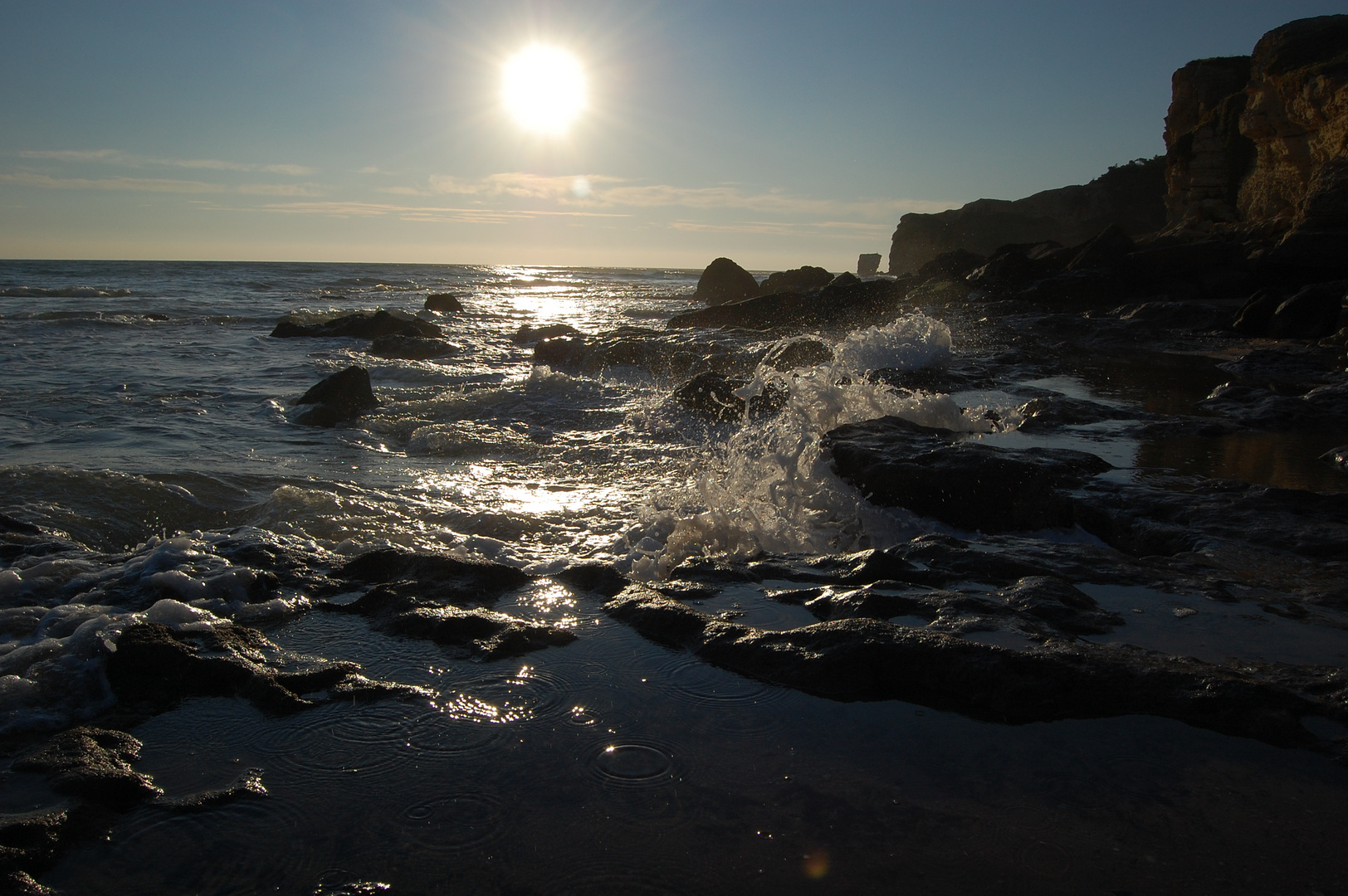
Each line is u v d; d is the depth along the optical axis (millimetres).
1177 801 2016
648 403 8875
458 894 1720
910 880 1744
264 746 2297
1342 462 6023
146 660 2691
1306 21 23406
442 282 55312
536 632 2994
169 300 28562
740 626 2982
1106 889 1710
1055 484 4926
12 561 3834
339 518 4754
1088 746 2266
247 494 5359
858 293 22578
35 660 2762
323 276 55219
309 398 8453
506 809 2002
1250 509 4504
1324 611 3188
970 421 7180
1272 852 1825
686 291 48562
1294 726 2305
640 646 2947
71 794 2023
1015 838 1878
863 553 3748
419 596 3346
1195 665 2615
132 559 3812
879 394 7117
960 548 3805
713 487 5410
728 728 2379
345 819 1972
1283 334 14961
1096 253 23328
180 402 8875
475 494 5523
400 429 7781
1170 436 7070
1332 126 20516
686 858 1820
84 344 14664
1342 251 16641
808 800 2027
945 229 88375
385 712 2475
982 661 2594
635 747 2271
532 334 17875
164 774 2170
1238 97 29891
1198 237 29156
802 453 5430
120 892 1730
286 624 3154
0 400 8633
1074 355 13195
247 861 1823
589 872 1778
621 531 4691
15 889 1722
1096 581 3494
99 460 6164
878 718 2430
